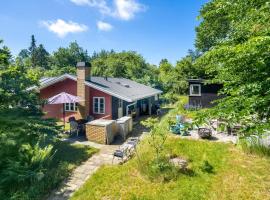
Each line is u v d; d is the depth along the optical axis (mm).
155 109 25469
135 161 9711
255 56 3809
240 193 6992
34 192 7562
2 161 8508
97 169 9836
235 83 5129
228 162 9016
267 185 7320
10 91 10812
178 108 23766
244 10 4566
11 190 7680
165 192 7324
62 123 20047
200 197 6934
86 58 98438
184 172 8445
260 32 4105
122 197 7219
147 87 30984
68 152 12008
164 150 10219
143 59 63406
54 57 84500
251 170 8289
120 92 19625
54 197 7660
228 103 4000
